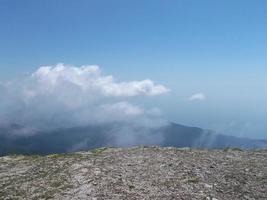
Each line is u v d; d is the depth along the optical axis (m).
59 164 39.34
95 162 38.06
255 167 34.19
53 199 28.73
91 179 32.00
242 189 28.19
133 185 29.81
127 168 34.72
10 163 45.03
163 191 28.20
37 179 34.53
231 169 33.50
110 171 34.03
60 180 33.00
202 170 33.09
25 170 39.34
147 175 32.09
